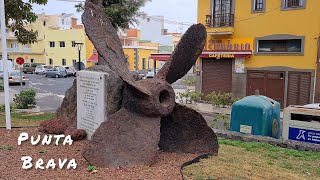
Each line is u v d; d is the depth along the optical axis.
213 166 5.27
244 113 8.68
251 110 8.57
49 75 43.72
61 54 49.47
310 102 17.28
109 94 6.23
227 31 19.53
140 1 17.30
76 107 7.54
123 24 17.31
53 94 25.30
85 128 6.90
